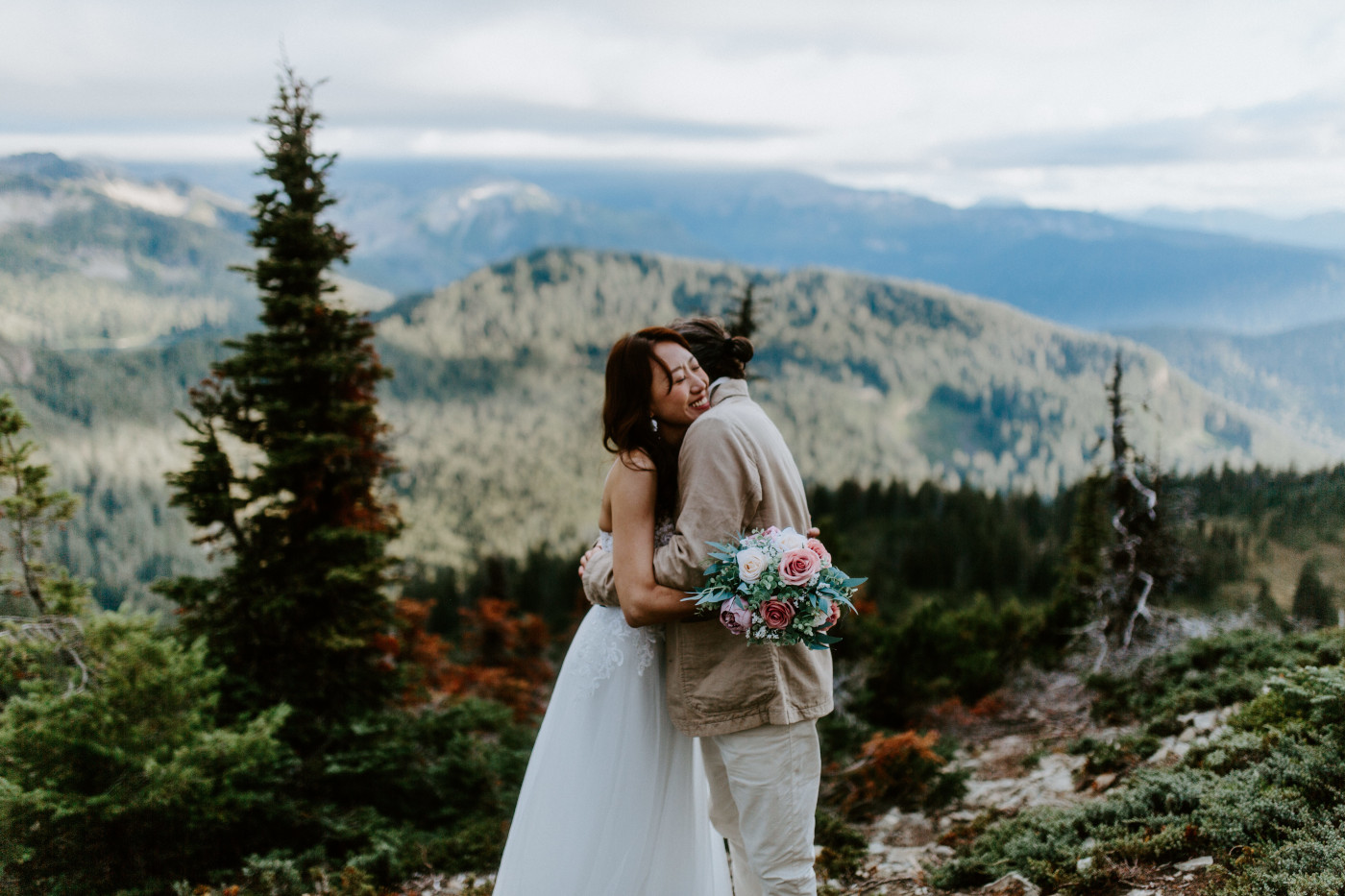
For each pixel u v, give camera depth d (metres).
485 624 21.84
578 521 180.88
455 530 174.75
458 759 7.40
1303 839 2.95
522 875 2.65
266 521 10.25
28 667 6.04
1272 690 4.54
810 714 2.52
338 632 10.03
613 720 2.63
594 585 2.69
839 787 7.30
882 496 83.19
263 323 10.40
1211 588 11.74
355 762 7.13
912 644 12.26
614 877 2.58
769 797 2.48
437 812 6.94
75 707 5.11
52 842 4.58
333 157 10.51
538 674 22.09
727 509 2.34
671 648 2.60
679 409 2.45
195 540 10.12
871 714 11.09
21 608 7.11
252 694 8.92
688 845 2.73
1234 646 8.48
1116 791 4.43
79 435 158.62
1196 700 6.81
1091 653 12.33
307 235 10.25
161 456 161.50
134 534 118.38
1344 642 6.76
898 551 62.19
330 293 10.60
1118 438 11.75
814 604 2.23
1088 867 3.44
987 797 6.37
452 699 13.71
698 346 2.64
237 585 9.89
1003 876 3.85
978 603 15.91
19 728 4.93
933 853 4.94
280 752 6.71
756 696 2.45
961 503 74.88
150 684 5.44
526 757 8.01
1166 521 11.45
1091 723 8.84
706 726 2.50
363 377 10.68
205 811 5.00
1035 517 71.06
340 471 10.54
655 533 2.53
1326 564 11.43
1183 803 3.78
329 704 9.79
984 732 10.05
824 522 19.70
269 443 10.27
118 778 4.86
